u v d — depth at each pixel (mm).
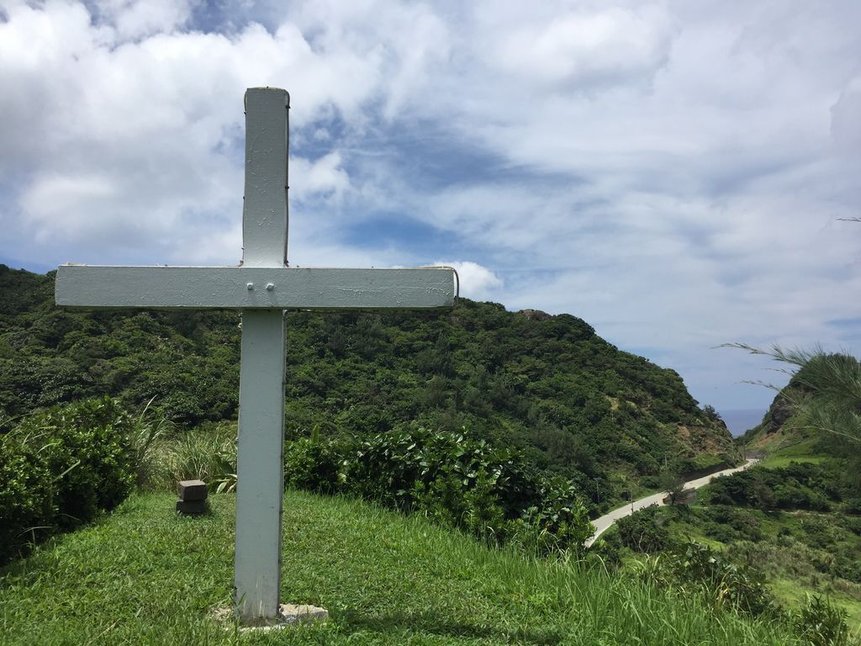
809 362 2457
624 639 3631
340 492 8359
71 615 3695
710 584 4824
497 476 6992
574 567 4883
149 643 3221
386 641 3461
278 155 3869
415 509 7562
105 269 3727
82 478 6137
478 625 3756
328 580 4457
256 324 3760
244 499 3684
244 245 3826
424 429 8336
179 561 4742
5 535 4902
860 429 2377
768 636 3812
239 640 3309
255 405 3715
